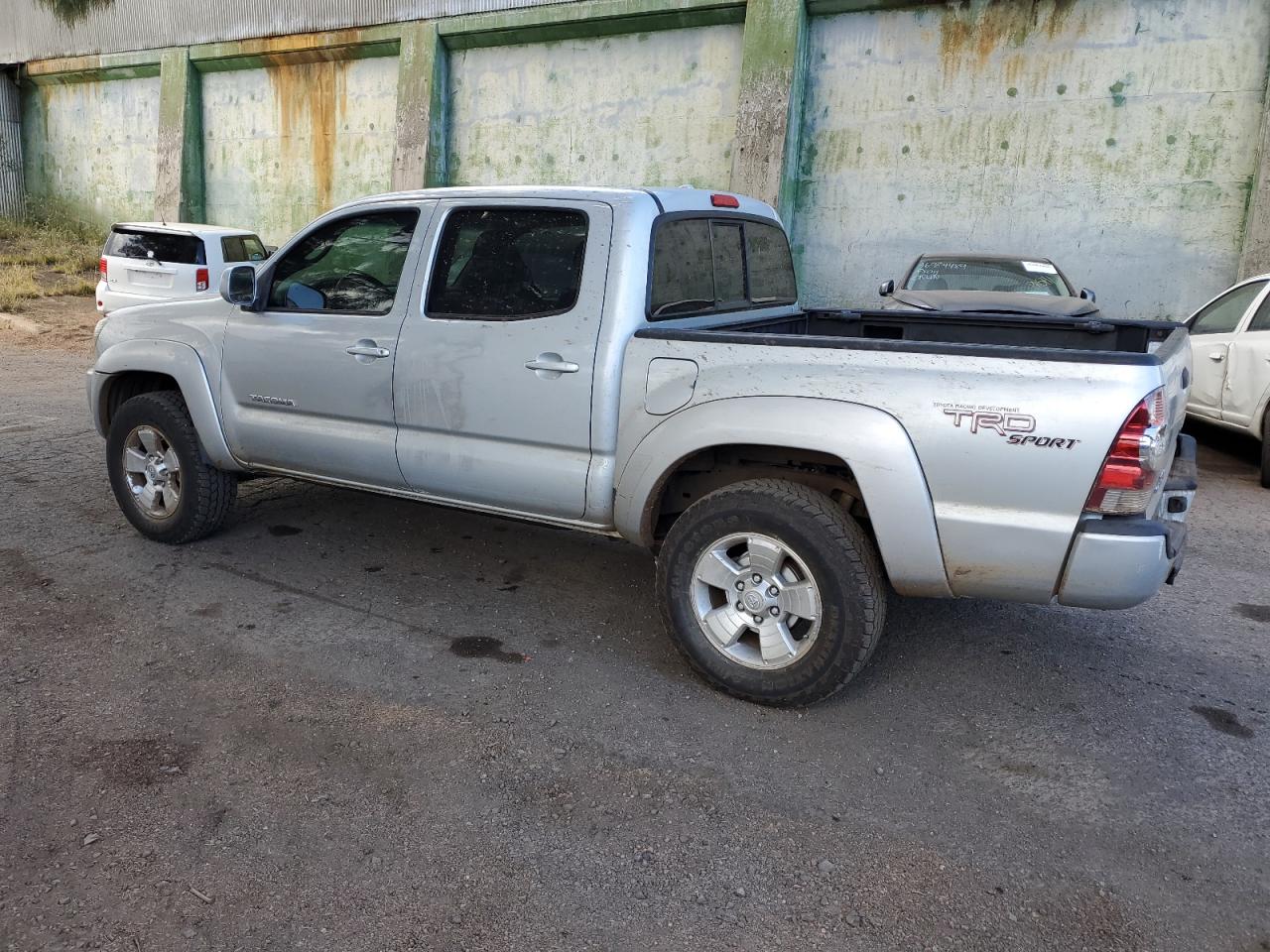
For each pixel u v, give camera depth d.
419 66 16.06
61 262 19.47
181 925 2.45
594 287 3.89
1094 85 11.58
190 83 19.47
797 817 3.00
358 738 3.38
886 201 12.96
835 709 3.71
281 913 2.51
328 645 4.12
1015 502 3.23
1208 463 8.36
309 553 5.23
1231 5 10.78
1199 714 3.74
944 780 3.23
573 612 4.59
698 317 4.37
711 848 2.83
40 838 2.77
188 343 5.00
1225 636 4.50
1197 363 8.41
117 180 22.14
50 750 3.23
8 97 23.28
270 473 4.99
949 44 12.27
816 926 2.52
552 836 2.87
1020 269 9.82
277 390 4.72
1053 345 4.86
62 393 9.57
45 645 4.01
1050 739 3.52
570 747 3.37
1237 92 10.90
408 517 5.92
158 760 3.20
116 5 20.23
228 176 19.69
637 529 3.91
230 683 3.74
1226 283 11.27
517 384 4.03
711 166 14.16
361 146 17.77
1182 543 3.37
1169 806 3.11
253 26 18.11
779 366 3.53
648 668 4.01
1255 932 2.53
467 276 4.20
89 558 5.01
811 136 13.29
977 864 2.79
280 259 4.78
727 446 3.82
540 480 4.05
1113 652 4.30
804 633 3.85
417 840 2.83
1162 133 11.32
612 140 14.91
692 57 14.03
